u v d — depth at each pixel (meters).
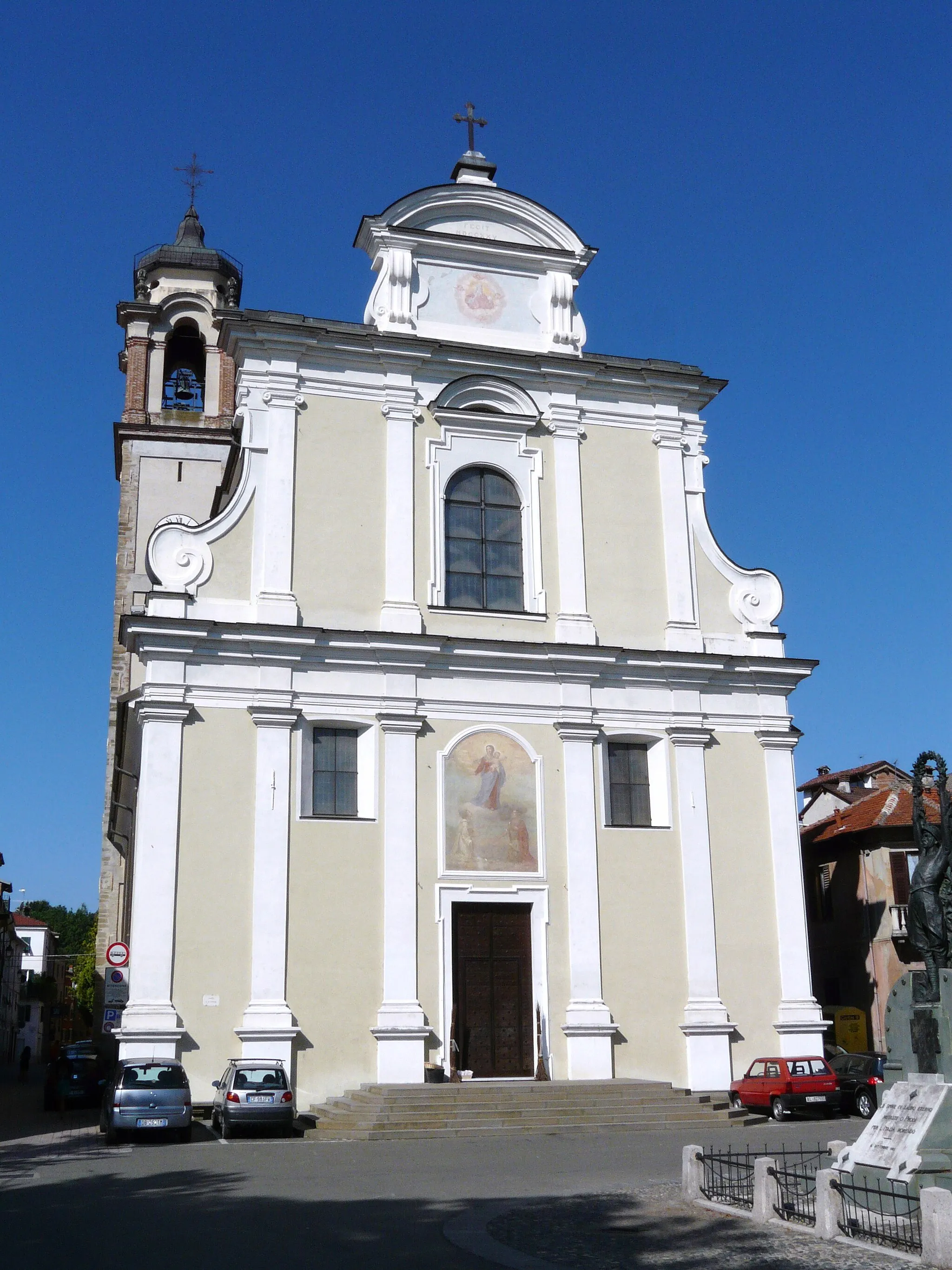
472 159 34.66
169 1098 22.55
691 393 33.19
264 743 27.23
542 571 30.70
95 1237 13.03
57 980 119.25
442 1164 19.06
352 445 30.03
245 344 29.84
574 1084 25.94
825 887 42.28
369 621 29.02
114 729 44.31
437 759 28.44
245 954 25.97
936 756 16.30
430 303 31.86
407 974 26.81
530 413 31.61
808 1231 13.38
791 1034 29.22
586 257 33.22
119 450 44.88
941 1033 14.88
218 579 28.38
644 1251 12.52
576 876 28.69
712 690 31.05
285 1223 13.84
